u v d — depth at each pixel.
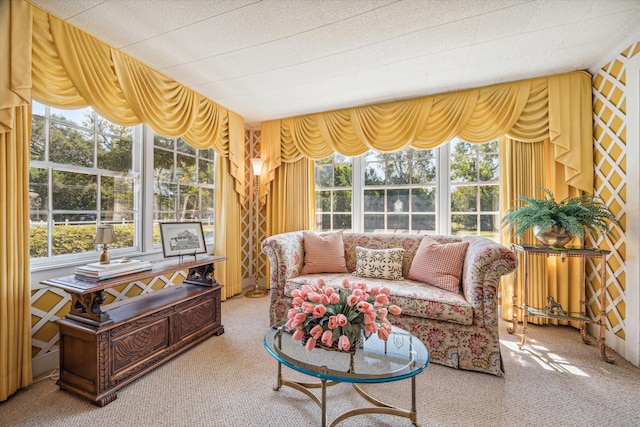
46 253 2.01
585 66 2.44
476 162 3.08
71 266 2.07
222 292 3.41
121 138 2.54
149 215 2.72
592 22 1.88
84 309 1.72
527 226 2.34
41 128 1.99
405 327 2.12
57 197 2.08
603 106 2.33
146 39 2.07
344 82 2.74
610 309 2.24
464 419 1.48
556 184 2.62
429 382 1.81
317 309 1.37
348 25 1.92
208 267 2.57
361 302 1.42
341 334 1.39
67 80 1.90
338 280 2.58
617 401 1.61
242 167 3.72
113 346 1.67
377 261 2.67
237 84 2.78
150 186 2.74
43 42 1.77
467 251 2.34
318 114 3.51
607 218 2.20
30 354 1.73
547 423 1.45
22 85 1.60
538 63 2.39
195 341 2.27
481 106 2.80
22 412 1.52
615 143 2.20
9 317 1.61
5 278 1.59
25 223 1.70
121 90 2.20
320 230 3.79
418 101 3.02
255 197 4.09
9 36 1.58
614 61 2.21
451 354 1.98
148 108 2.40
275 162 3.74
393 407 1.51
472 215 3.09
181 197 3.13
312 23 1.90
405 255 2.78
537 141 2.65
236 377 1.86
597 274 2.39
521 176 2.72
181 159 3.14
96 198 2.34
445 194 3.17
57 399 1.62
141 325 1.84
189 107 2.83
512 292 2.73
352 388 1.75
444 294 2.14
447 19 1.85
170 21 1.87
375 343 1.55
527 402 1.61
